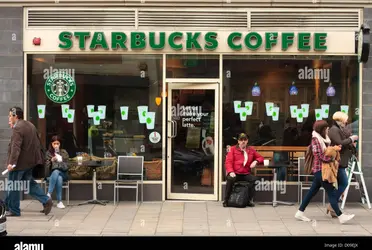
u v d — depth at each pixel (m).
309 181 9.48
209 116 9.56
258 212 8.71
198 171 9.60
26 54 9.52
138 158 9.51
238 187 9.09
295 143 9.53
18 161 8.10
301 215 8.10
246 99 9.53
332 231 7.45
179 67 9.53
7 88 9.48
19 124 8.11
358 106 9.46
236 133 9.54
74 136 9.62
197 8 9.41
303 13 9.41
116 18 9.46
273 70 9.51
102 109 9.61
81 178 9.61
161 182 9.56
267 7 9.41
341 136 7.96
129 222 8.03
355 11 9.39
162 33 9.41
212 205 9.23
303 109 9.52
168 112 9.59
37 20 9.48
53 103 9.61
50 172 9.04
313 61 9.49
